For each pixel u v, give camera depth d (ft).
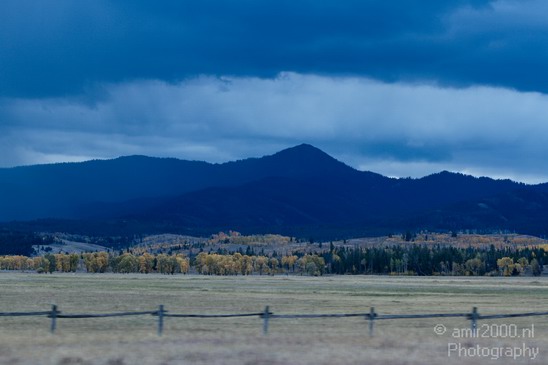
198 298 378.94
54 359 122.83
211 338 156.56
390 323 226.17
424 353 137.59
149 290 482.28
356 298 401.70
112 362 122.31
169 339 153.48
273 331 185.98
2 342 143.84
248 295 422.41
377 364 124.06
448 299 399.85
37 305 301.02
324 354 133.18
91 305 304.30
